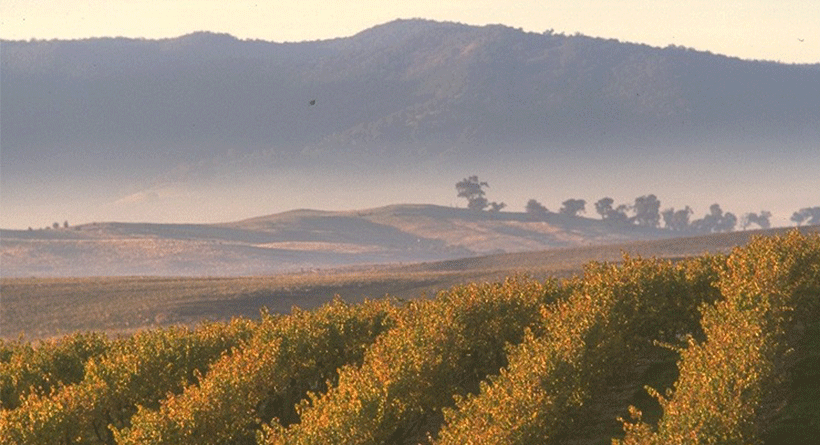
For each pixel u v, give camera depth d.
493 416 93.50
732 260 166.00
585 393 115.75
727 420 84.06
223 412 115.88
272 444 101.06
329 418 101.19
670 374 142.38
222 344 159.38
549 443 104.81
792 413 107.94
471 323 156.62
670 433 82.12
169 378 145.38
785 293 135.25
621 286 158.88
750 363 96.69
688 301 161.75
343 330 155.75
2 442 116.38
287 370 143.88
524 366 109.62
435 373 127.38
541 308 151.00
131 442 111.06
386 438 115.62
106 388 134.00
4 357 170.88
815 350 133.38
